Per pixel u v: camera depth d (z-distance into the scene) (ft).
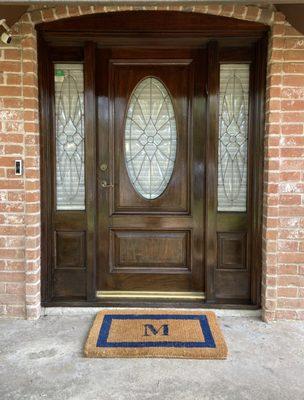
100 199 9.95
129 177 9.98
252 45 9.48
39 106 9.37
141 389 6.71
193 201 9.90
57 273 9.97
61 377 7.05
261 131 9.37
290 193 9.06
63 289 10.01
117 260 10.08
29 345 8.15
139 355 7.69
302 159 8.98
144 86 9.82
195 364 7.47
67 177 9.91
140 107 9.86
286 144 8.98
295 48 8.80
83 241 9.93
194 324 8.89
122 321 9.01
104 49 9.64
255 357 7.72
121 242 10.07
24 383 6.88
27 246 9.23
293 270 9.22
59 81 9.70
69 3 6.35
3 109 8.98
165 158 9.96
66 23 9.02
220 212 9.82
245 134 9.75
